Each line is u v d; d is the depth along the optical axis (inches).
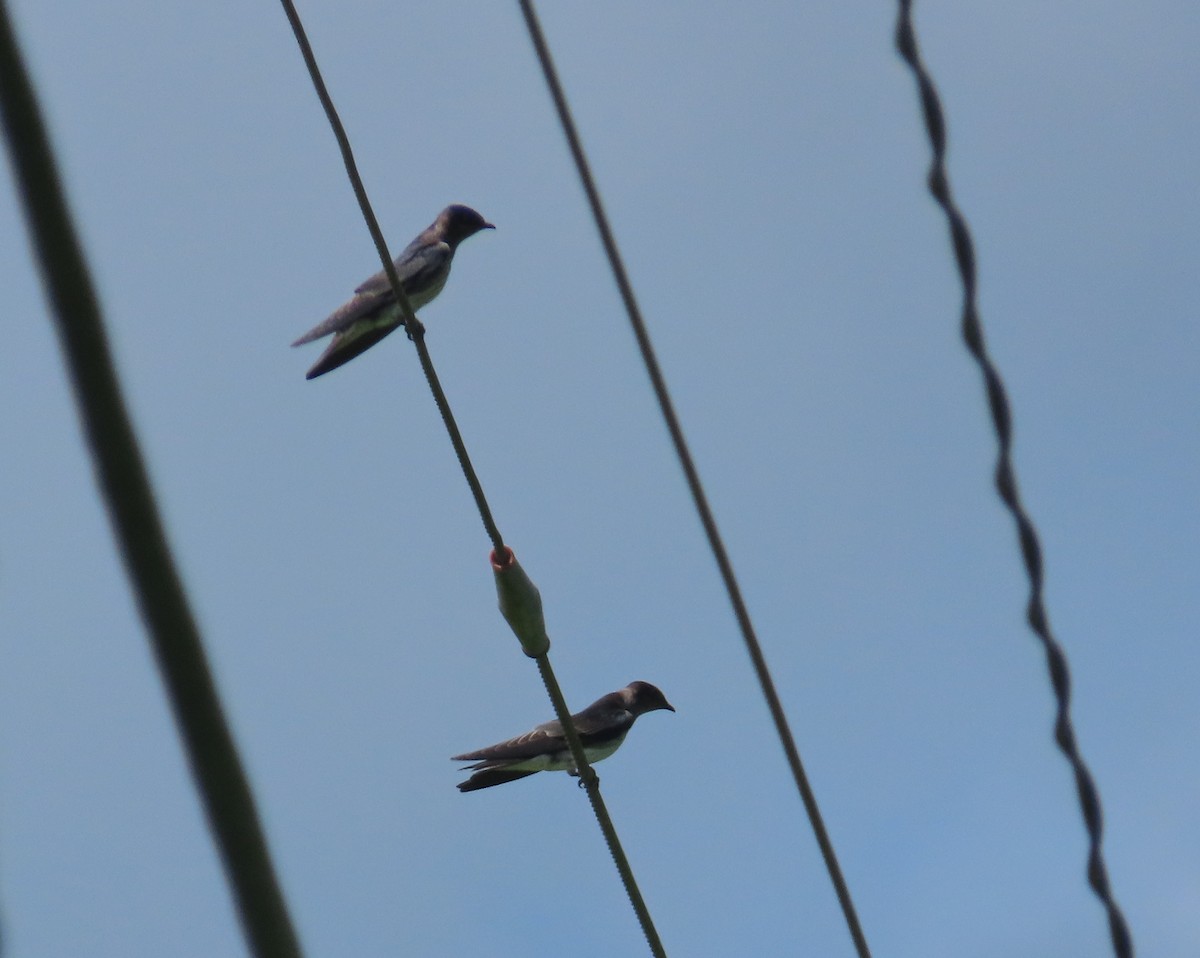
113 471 219.0
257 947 209.8
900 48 369.7
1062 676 364.2
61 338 221.1
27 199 222.8
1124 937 355.3
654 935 491.2
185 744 213.6
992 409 369.4
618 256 395.2
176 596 217.3
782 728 383.9
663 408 393.7
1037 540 368.2
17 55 225.0
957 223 370.3
